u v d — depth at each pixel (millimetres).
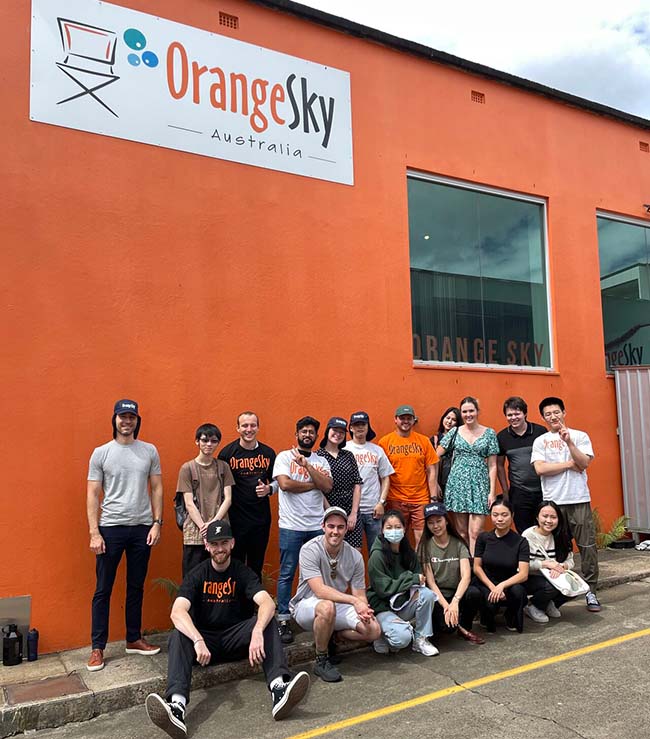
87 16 5680
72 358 5379
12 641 4758
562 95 8586
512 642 5168
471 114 7926
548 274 8391
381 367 6906
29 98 5402
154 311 5750
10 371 5148
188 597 4379
